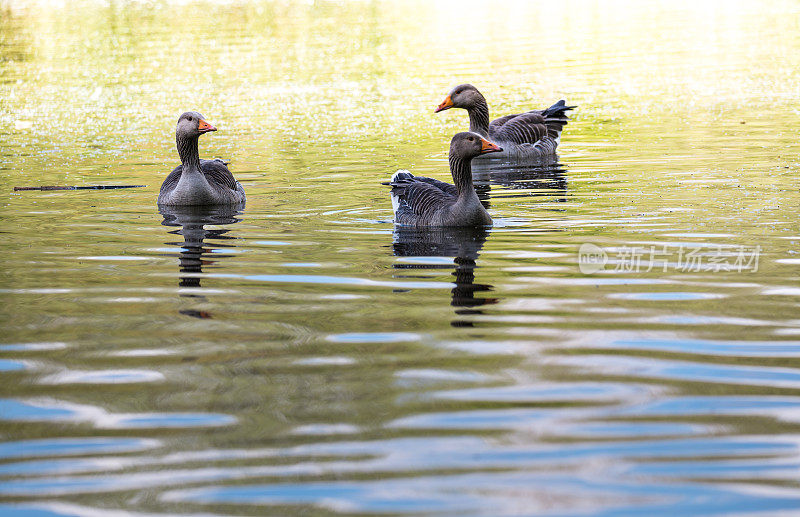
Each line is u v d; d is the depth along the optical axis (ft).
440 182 59.47
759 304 38.14
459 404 28.94
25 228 55.31
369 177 69.82
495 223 54.90
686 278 42.14
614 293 40.11
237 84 114.42
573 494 23.62
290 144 83.30
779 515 22.54
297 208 60.44
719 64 119.96
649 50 133.69
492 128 82.89
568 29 158.81
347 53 136.56
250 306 39.58
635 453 25.62
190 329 36.63
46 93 111.04
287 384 30.76
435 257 47.26
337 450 26.05
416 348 33.96
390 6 197.98
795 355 32.40
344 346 34.35
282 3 204.54
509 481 24.29
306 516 22.80
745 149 75.20
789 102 95.20
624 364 31.96
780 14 169.27
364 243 50.70
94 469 25.25
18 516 23.03
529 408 28.55
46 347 34.83
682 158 73.26
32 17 186.50
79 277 44.60
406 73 119.55
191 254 48.88
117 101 105.50
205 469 25.12
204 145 83.66
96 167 75.15
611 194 62.03
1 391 30.66
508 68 122.11
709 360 32.17
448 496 23.59
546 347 33.78
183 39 153.99
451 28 162.61
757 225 51.85
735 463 24.98
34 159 78.38
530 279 42.73
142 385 30.91
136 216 58.65
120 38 156.87
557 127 81.51
